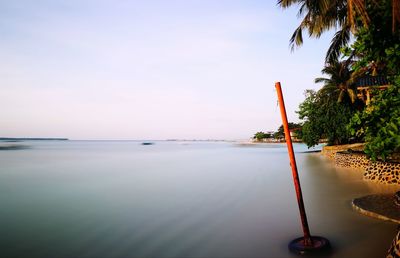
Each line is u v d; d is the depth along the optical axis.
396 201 8.12
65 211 10.45
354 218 7.61
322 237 6.16
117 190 14.59
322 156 29.28
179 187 14.92
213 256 5.94
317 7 14.10
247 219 8.45
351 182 12.77
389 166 11.74
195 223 8.34
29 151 72.00
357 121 7.30
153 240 7.09
